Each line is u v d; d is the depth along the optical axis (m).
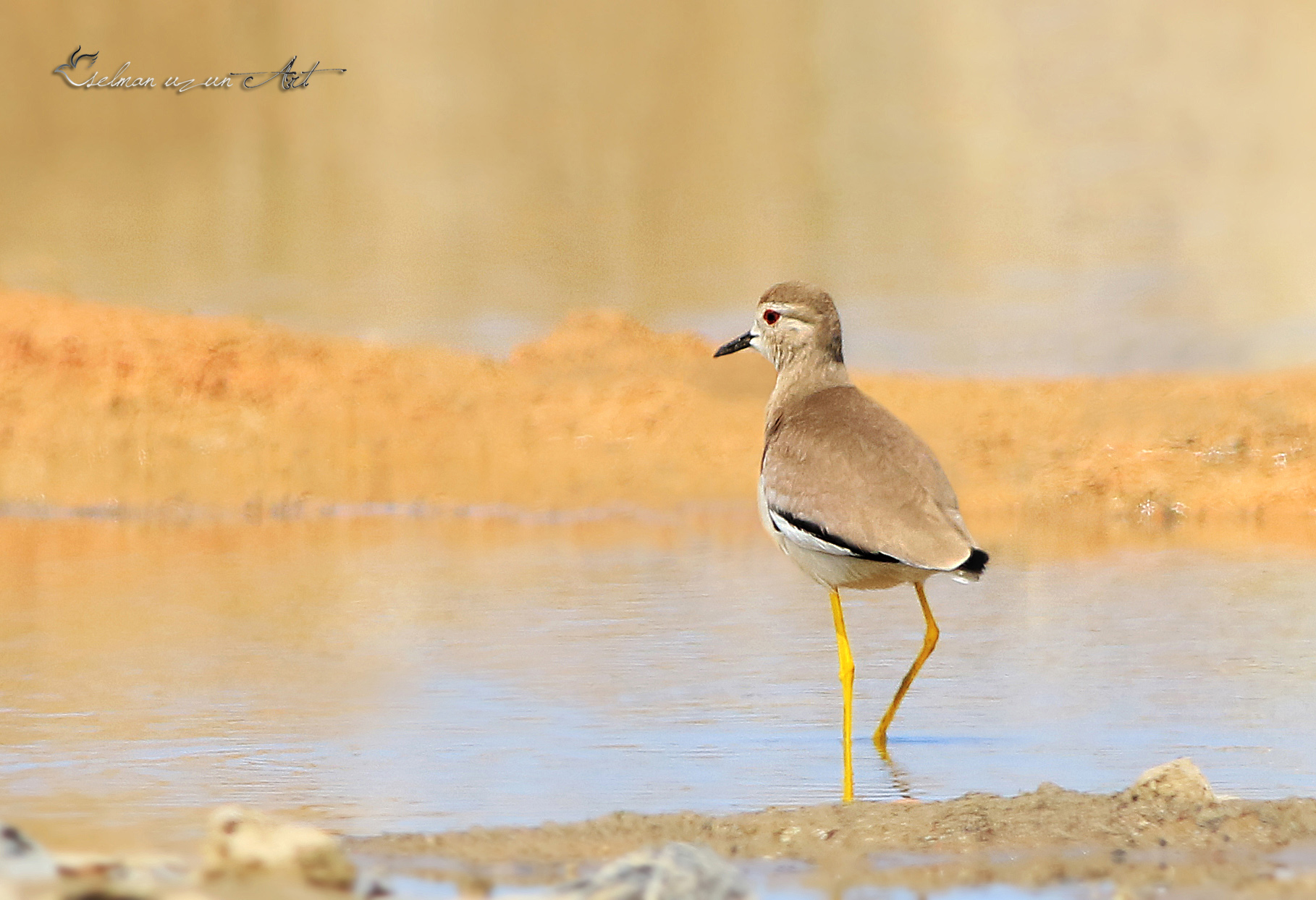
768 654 10.95
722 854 6.98
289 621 11.88
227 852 5.91
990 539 15.41
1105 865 6.72
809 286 10.14
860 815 7.36
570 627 11.67
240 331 21.31
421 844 7.07
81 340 20.34
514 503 17.39
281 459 18.41
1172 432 18.11
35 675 10.30
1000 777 8.38
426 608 12.36
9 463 18.02
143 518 16.81
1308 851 6.88
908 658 10.84
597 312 22.97
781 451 9.48
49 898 5.17
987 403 19.36
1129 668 10.43
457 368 21.06
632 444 18.88
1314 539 15.08
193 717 9.38
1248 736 8.95
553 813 7.78
